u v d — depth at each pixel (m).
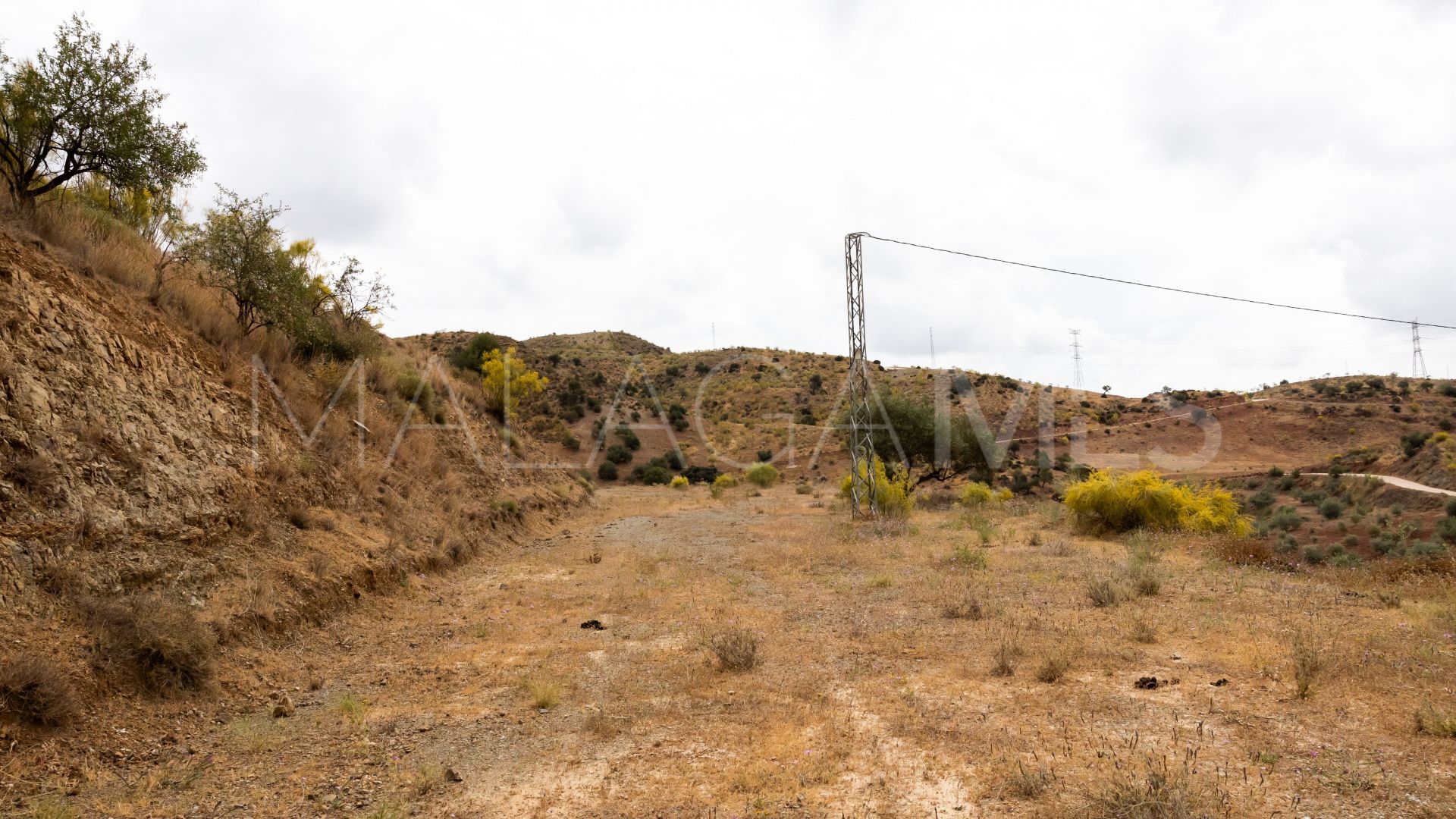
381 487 14.12
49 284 8.56
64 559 6.37
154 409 8.95
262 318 14.08
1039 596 10.58
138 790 4.63
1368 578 10.88
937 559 14.37
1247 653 7.28
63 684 5.17
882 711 6.11
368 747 5.56
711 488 46.06
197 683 6.26
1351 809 4.05
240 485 9.67
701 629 9.16
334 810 4.51
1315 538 34.12
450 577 12.85
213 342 12.17
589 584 12.63
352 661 7.99
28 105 9.52
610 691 6.88
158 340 10.27
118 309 9.91
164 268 12.44
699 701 6.50
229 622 7.30
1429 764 4.58
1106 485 18.14
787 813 4.34
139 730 5.44
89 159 10.19
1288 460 64.06
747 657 7.51
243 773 5.04
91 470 7.30
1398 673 6.37
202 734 5.69
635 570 14.01
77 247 10.27
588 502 30.92
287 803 4.59
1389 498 39.44
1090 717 5.71
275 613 8.00
